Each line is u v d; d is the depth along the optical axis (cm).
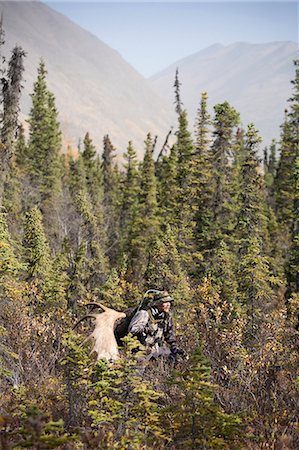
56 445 558
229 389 927
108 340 902
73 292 2758
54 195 6862
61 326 1413
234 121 4641
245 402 883
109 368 793
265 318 1548
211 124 4631
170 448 696
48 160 7269
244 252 3189
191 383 692
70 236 6016
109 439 680
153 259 2422
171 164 5784
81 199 4959
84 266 3353
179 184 4594
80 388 826
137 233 5003
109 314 949
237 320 1309
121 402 753
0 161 4488
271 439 727
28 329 1271
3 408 831
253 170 3662
